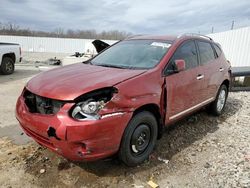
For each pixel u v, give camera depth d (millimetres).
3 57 12148
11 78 11195
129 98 3234
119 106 3129
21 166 3551
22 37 37906
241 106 6863
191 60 4586
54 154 3869
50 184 3209
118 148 3256
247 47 12539
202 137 4750
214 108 5773
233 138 4750
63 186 3182
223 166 3748
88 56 14656
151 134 3748
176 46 4324
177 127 5156
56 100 3070
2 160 3688
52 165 3596
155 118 3752
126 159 3420
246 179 3422
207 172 3592
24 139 4414
